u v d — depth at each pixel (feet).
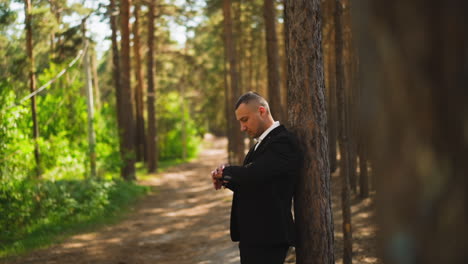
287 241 8.35
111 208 38.47
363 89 1.50
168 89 116.16
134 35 81.51
